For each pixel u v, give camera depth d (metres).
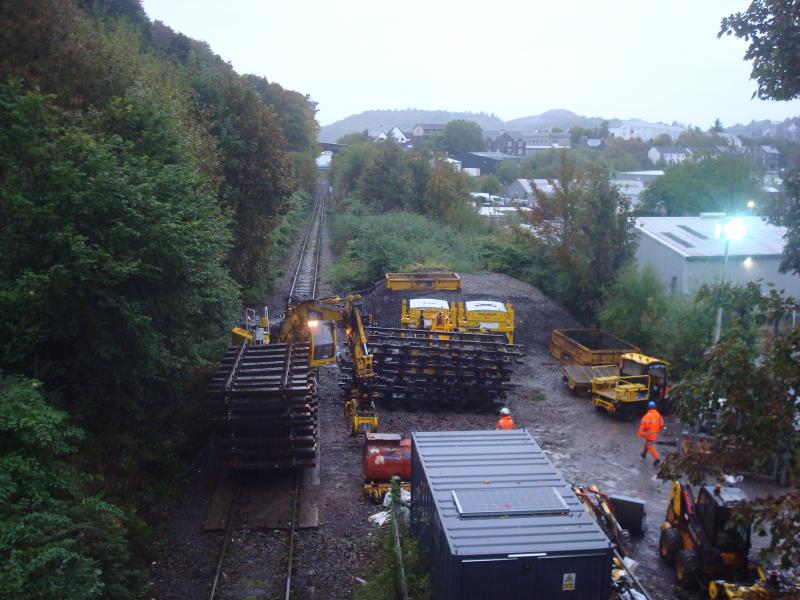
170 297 14.85
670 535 13.45
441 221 54.69
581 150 136.75
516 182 96.56
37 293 12.79
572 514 10.36
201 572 12.98
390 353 22.86
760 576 11.46
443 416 22.42
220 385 16.72
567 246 34.88
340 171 84.31
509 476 11.62
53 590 8.77
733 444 8.11
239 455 16.36
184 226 14.48
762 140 136.12
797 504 6.91
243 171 32.16
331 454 18.98
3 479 9.73
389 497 15.20
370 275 41.25
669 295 30.42
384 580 11.12
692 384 8.24
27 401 11.14
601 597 9.45
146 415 16.20
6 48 19.39
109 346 13.72
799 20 13.09
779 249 36.00
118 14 56.84
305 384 16.52
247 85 33.66
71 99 20.17
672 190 56.28
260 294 36.09
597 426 21.77
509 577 9.23
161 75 31.77
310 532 14.64
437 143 145.75
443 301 30.89
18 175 14.19
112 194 13.60
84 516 10.92
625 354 24.16
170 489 16.02
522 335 31.61
